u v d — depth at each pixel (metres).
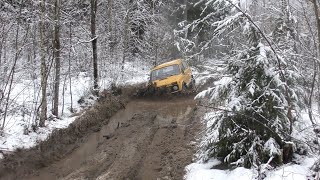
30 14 14.12
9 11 14.52
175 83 17.73
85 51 21.17
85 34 20.97
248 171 6.81
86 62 22.47
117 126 13.27
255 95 7.42
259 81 7.40
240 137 7.68
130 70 29.09
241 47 7.82
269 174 6.57
